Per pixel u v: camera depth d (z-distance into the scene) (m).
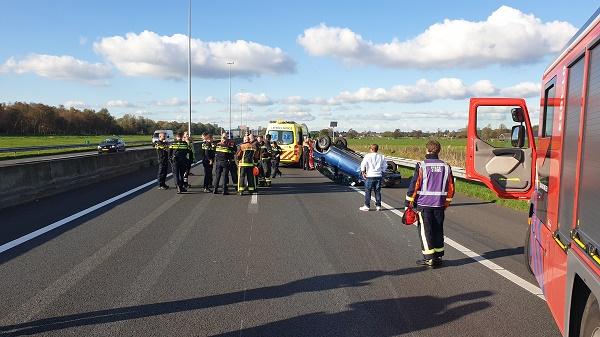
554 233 4.38
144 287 5.79
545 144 5.36
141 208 11.78
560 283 4.03
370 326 4.69
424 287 5.92
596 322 3.16
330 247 7.91
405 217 6.96
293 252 7.55
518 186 9.12
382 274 6.44
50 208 11.66
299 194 15.27
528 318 4.91
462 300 5.45
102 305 5.19
